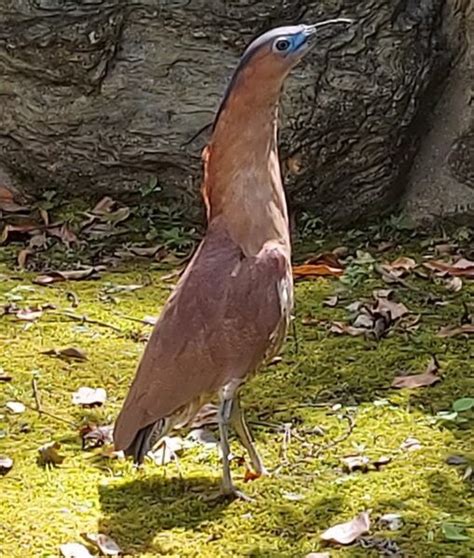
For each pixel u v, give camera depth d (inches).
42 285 110.7
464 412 92.4
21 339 102.2
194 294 82.6
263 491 85.1
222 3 115.4
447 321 104.3
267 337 83.0
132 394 83.1
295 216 119.8
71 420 92.6
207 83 117.2
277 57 80.6
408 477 86.1
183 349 82.2
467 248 116.6
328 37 115.6
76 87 118.2
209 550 81.0
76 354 99.7
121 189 121.3
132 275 112.6
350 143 117.9
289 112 115.7
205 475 87.1
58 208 121.5
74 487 86.1
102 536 81.8
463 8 118.3
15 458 88.7
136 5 116.2
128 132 118.7
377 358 99.3
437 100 120.6
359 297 108.0
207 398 83.5
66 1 116.0
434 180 120.6
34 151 121.0
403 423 91.4
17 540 81.6
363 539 81.2
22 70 118.2
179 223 120.0
